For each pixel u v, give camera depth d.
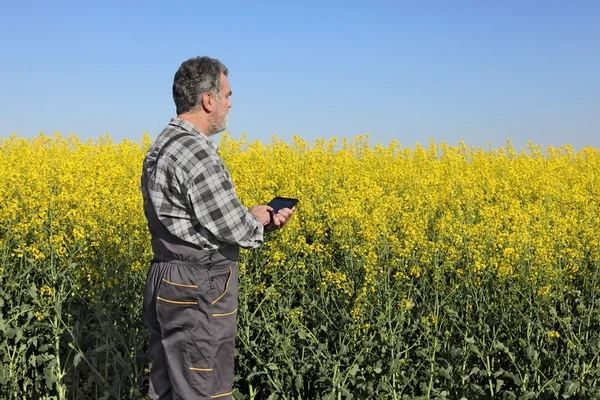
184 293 3.28
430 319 4.87
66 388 4.81
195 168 3.21
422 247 5.73
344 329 4.77
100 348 4.41
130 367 4.36
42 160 10.33
